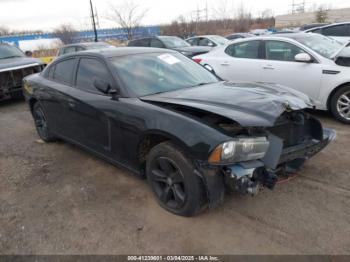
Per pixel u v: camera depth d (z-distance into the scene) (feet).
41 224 9.06
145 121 8.92
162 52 12.76
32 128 18.89
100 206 9.79
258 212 9.02
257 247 7.66
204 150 7.55
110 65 10.79
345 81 15.46
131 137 9.57
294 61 17.61
